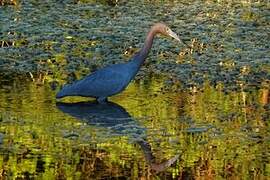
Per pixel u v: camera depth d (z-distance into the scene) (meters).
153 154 10.91
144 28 21.89
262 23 23.44
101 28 21.59
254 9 25.78
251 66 17.75
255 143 11.67
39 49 18.67
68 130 11.99
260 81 16.36
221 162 10.70
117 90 14.22
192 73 16.88
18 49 18.59
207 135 12.04
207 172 10.27
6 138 11.41
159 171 10.21
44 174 9.88
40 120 12.53
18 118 12.59
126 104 14.02
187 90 15.34
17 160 10.42
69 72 16.50
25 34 20.33
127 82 14.33
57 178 9.75
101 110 13.46
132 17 23.55
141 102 14.19
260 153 11.16
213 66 17.62
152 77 16.42
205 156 10.92
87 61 17.66
